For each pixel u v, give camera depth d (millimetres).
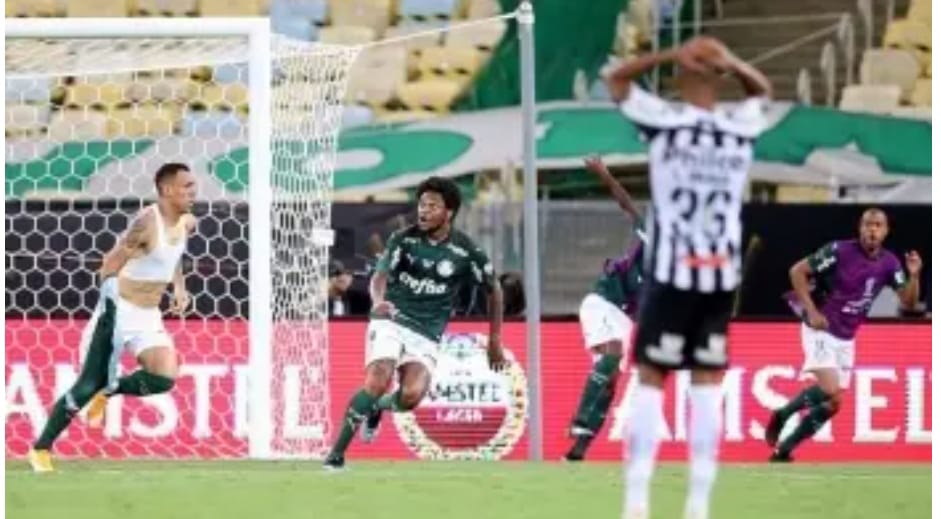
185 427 53375
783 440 53594
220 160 63938
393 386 51375
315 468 45906
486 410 53906
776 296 61750
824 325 52219
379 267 45094
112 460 50250
